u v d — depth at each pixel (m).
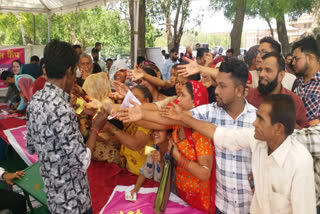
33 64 6.80
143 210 2.38
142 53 9.42
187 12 14.99
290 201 1.65
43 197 2.65
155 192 2.62
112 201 2.55
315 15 10.72
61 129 1.75
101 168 3.16
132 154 2.97
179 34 15.20
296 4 9.99
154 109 2.46
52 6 9.08
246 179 2.03
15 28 23.25
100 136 2.98
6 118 4.65
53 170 1.81
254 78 3.43
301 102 2.52
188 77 2.76
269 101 1.60
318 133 1.88
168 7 15.72
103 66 9.15
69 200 1.86
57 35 23.22
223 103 1.96
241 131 1.89
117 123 2.58
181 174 2.30
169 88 3.52
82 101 2.63
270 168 1.69
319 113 2.78
